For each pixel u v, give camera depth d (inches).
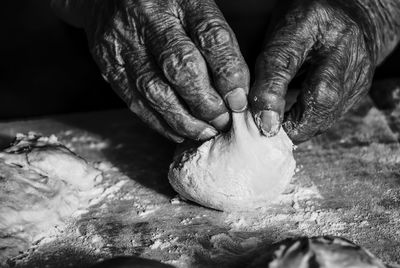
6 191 16.4
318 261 12.8
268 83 15.9
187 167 16.8
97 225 16.7
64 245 15.9
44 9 31.4
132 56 17.7
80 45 31.4
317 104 16.7
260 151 16.5
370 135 21.0
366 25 19.6
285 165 16.8
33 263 15.2
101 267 13.3
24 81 31.0
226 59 15.9
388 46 21.4
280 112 16.0
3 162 17.3
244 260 15.0
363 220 16.4
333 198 17.5
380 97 23.4
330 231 16.0
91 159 20.4
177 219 16.9
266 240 15.8
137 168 19.6
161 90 16.9
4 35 31.6
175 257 15.2
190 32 16.7
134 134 22.0
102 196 18.1
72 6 22.1
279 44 16.9
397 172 18.8
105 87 31.0
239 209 17.0
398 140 20.6
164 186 18.6
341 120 22.1
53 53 31.8
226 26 16.4
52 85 31.0
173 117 17.1
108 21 18.5
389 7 20.5
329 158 19.7
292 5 18.1
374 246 15.4
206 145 17.0
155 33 16.8
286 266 13.0
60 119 23.6
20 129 22.8
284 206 17.3
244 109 16.4
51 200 16.7
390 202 17.2
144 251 15.5
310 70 17.4
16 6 31.6
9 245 15.4
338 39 17.6
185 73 16.0
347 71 17.8
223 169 16.5
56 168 17.6
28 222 16.1
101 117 23.7
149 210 17.3
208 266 14.9
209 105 16.2
